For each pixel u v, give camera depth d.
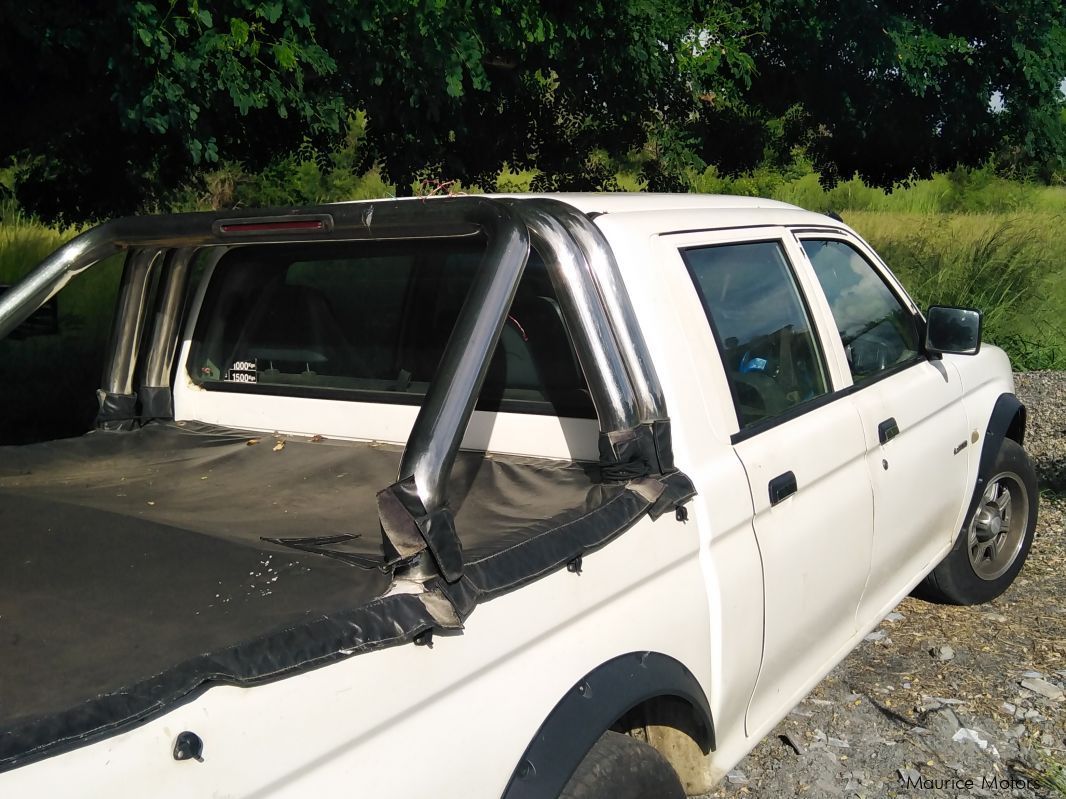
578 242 2.46
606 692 2.14
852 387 3.52
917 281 13.41
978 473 4.54
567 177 10.51
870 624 3.62
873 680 4.11
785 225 3.45
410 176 8.72
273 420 3.26
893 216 18.08
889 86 9.91
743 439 2.82
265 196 17.36
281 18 6.11
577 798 2.04
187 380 3.48
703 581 2.55
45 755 1.33
